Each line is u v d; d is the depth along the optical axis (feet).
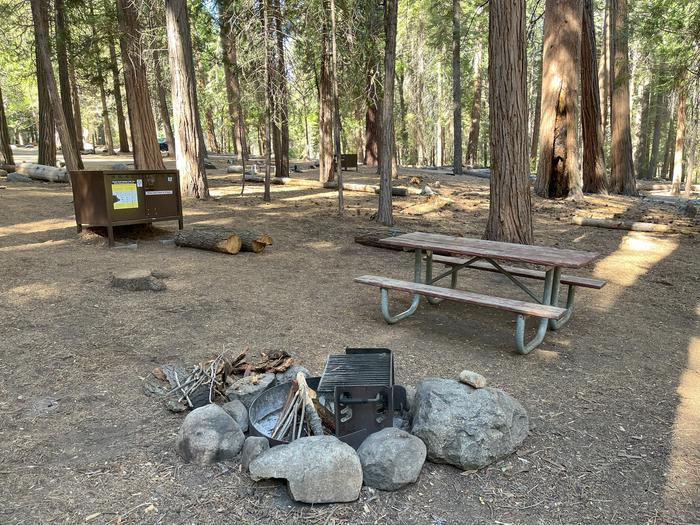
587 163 61.67
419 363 13.87
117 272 21.45
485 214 42.19
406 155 161.99
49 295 18.04
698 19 43.21
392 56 33.94
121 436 9.84
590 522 7.82
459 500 8.28
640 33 49.96
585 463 9.37
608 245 32.53
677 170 87.15
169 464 8.95
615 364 14.33
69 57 56.75
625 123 65.82
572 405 11.67
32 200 38.96
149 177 27.32
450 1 77.00
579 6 48.83
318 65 55.47
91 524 7.40
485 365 13.92
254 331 15.84
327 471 8.05
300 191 52.42
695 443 10.14
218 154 118.62
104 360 13.24
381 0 45.21
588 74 59.16
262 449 8.93
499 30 25.44
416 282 18.38
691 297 21.91
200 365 12.01
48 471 8.63
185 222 33.45
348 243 31.04
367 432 9.52
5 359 12.92
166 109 92.99
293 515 7.79
